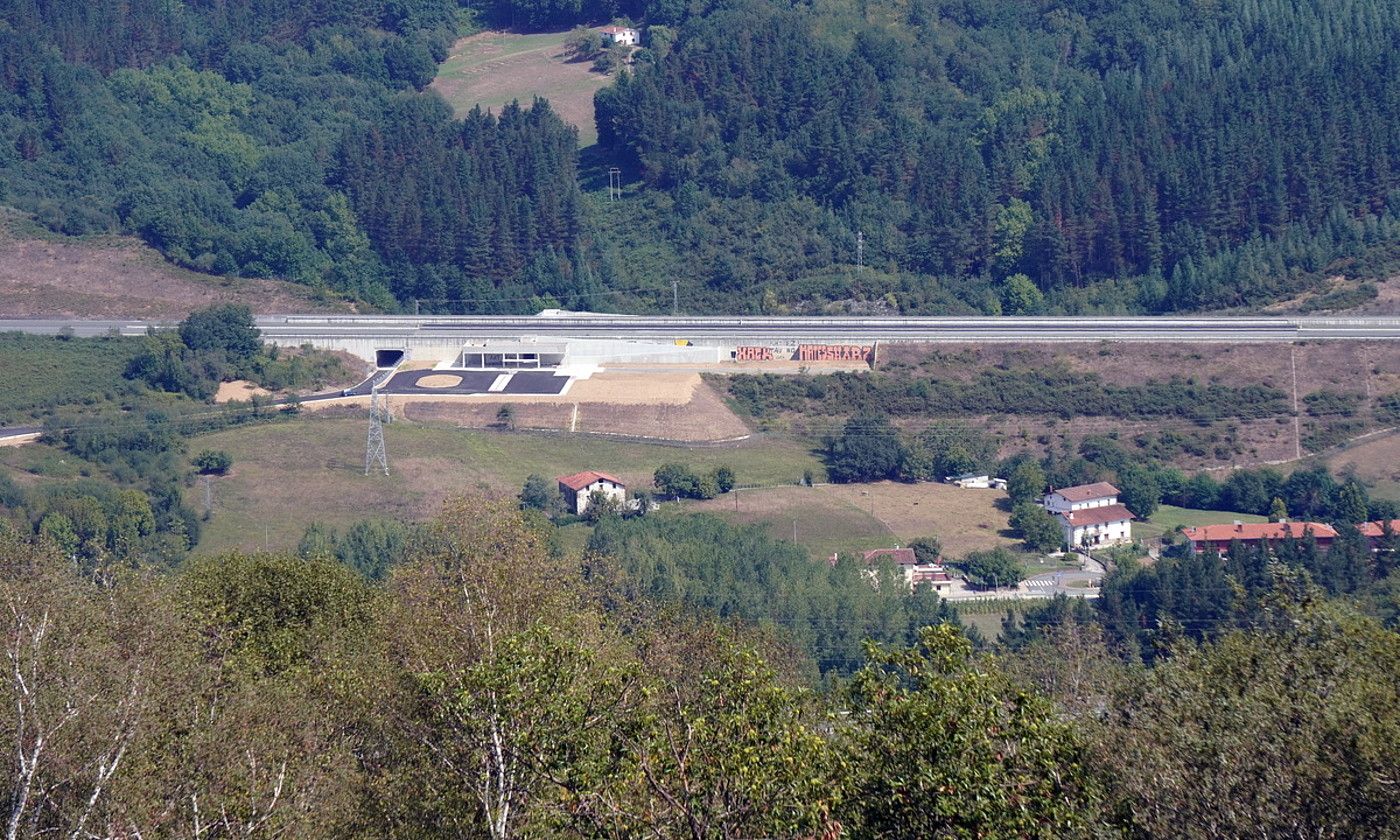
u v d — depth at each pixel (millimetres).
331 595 177500
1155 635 130375
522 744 108250
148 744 117625
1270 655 112250
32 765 110188
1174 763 102438
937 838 95438
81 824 109188
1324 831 97500
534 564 161625
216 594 171375
